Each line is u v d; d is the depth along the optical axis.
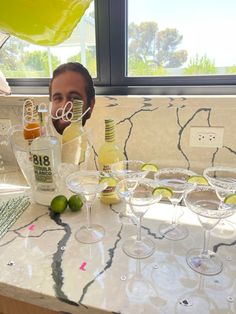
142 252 0.65
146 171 0.86
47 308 0.56
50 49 1.08
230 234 0.72
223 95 0.94
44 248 0.66
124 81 1.06
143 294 0.53
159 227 0.75
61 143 0.84
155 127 0.98
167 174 0.84
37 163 0.80
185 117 0.94
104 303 0.51
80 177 0.82
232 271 0.59
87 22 1.02
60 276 0.58
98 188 0.77
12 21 0.65
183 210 0.83
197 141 0.96
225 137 0.93
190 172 0.85
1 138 1.15
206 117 0.92
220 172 0.85
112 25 1.00
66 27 0.69
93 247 0.67
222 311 0.49
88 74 0.96
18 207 0.84
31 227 0.75
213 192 0.75
